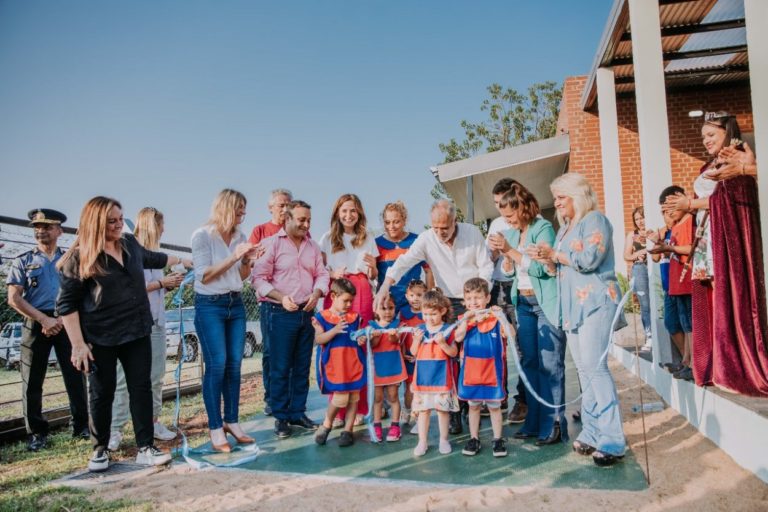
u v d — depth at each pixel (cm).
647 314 727
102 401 408
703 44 841
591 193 388
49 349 498
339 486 355
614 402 374
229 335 467
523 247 431
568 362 821
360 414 525
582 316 377
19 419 518
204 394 452
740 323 376
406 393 511
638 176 1055
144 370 423
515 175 1217
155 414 503
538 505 310
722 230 383
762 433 326
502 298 553
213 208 466
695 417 439
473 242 487
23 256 494
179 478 387
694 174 1028
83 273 393
